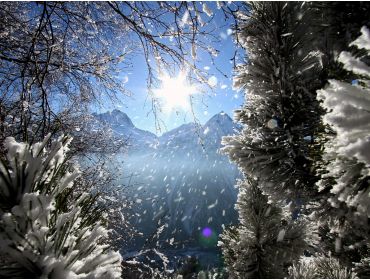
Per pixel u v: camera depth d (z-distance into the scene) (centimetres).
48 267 58
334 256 351
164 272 272
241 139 198
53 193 69
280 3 203
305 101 177
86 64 481
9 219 62
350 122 58
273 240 277
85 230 75
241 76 212
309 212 170
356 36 204
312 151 142
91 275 63
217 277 211
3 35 406
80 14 430
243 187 308
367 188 73
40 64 430
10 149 71
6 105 368
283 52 196
